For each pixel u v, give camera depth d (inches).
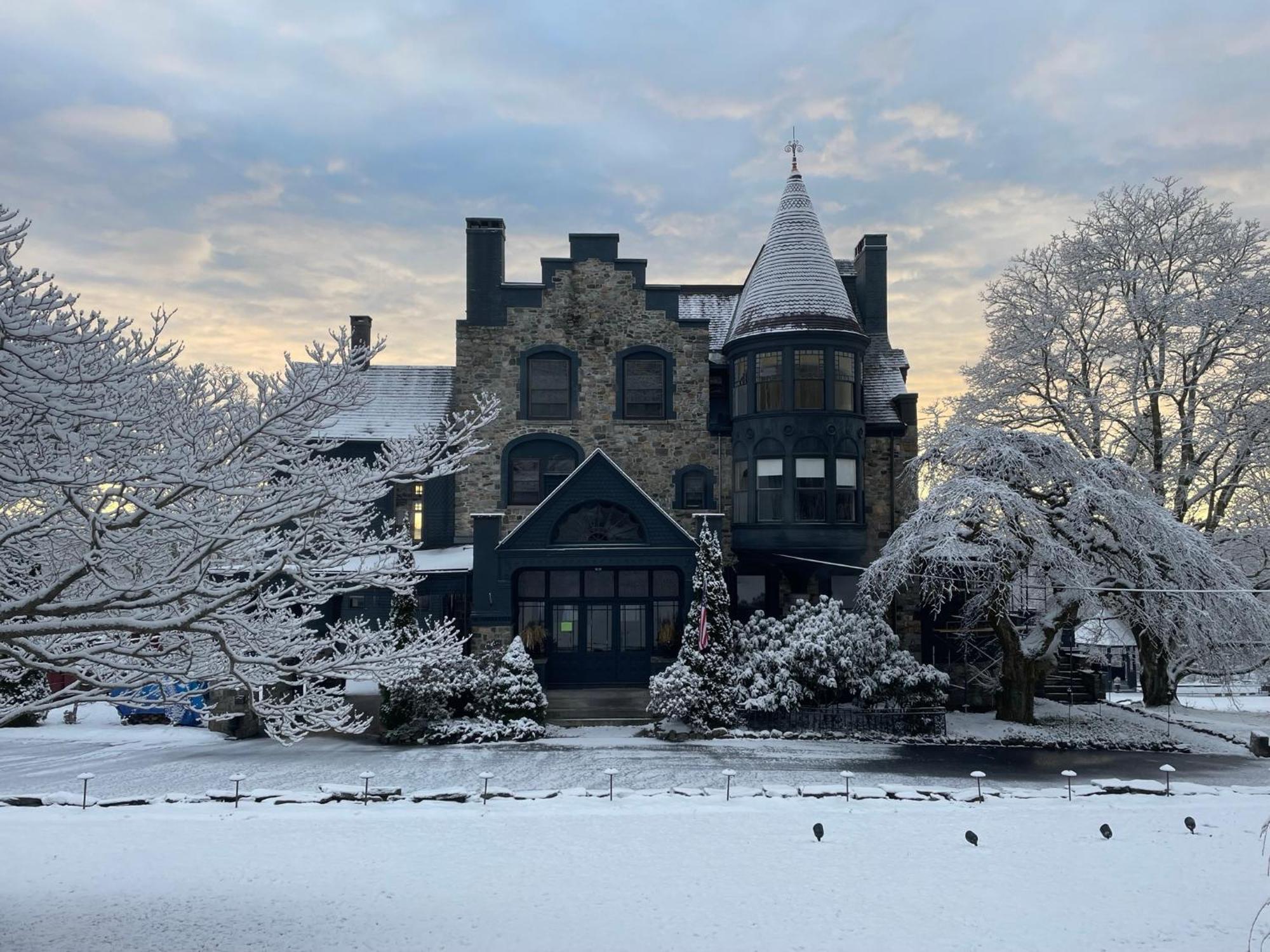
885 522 1211.9
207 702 937.5
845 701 992.2
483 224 1240.8
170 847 529.7
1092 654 1376.7
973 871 493.7
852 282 1393.9
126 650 362.0
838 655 957.8
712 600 975.6
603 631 1128.8
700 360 1230.3
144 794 697.0
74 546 385.1
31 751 868.0
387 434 1178.6
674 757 835.4
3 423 297.3
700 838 552.4
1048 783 754.2
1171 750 925.8
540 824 585.0
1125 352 1179.9
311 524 378.3
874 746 903.7
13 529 327.9
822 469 1147.3
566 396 1229.1
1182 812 627.2
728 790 658.8
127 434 318.7
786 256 1195.9
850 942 393.7
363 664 398.3
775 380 1166.3
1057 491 1041.5
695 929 405.7
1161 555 971.3
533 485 1214.3
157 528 371.6
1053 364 1210.6
